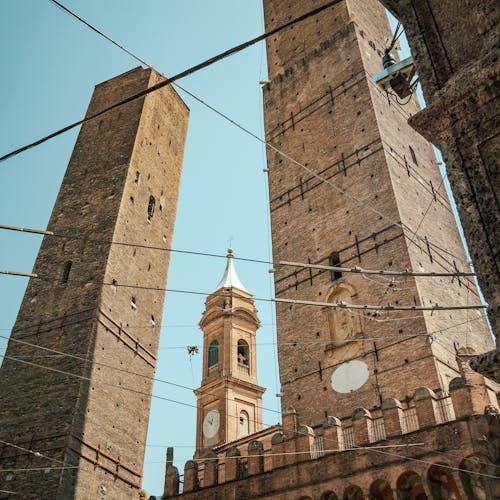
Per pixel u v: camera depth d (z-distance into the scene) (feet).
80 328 112.47
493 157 22.84
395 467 75.36
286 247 125.39
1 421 104.99
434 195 128.16
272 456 87.97
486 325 113.60
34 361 111.65
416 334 91.97
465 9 25.77
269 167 142.61
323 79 144.97
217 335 197.06
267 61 165.68
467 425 72.08
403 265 103.19
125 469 108.17
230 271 217.36
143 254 135.13
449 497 72.69
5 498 94.84
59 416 100.89
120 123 154.71
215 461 93.81
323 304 58.85
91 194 138.92
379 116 127.34
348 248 113.70
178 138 169.78
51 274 125.90
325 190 125.90
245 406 180.34
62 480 93.09
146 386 121.60
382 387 93.50
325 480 80.33
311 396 101.96
